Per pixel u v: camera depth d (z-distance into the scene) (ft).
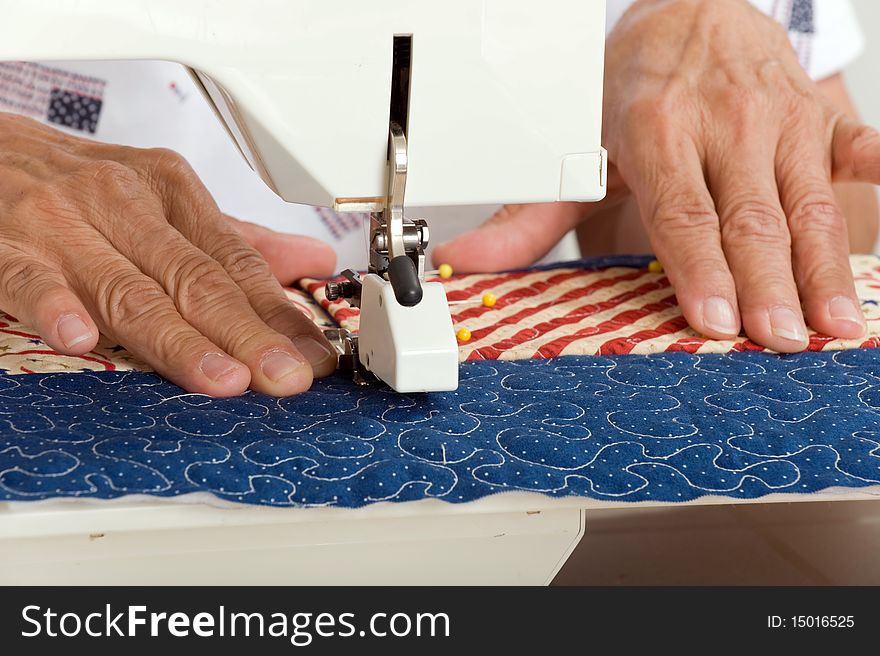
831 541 2.15
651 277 3.73
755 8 4.01
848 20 4.86
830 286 3.13
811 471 2.18
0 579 1.98
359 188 2.45
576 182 2.54
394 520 2.08
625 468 2.15
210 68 2.28
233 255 2.96
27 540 1.97
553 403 2.51
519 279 3.76
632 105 3.63
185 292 2.68
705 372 2.83
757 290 3.07
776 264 3.14
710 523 2.13
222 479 2.00
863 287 3.62
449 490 2.05
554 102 2.48
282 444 2.15
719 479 2.14
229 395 2.51
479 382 2.71
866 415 2.46
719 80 3.61
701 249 3.21
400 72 2.46
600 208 4.38
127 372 2.70
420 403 2.53
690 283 3.14
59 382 2.58
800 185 3.40
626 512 2.13
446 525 2.10
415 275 2.29
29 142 3.18
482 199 2.51
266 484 2.01
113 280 2.64
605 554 2.14
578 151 2.52
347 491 2.02
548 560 2.15
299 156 2.40
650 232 3.41
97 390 2.54
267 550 2.06
